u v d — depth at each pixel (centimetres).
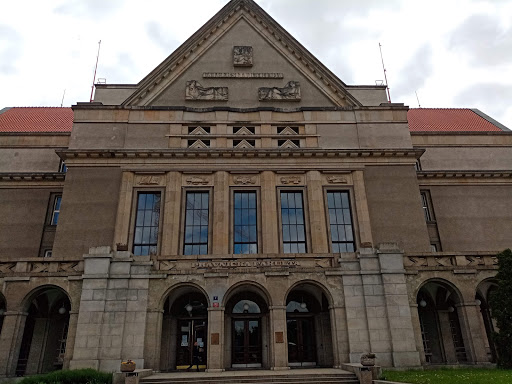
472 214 3609
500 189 3712
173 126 3350
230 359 2491
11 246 3319
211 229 3020
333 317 2298
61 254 2909
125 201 3064
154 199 3128
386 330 2264
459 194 3678
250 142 3375
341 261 2395
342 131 3422
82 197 3073
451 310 2684
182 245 2978
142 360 2133
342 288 2350
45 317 2627
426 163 3841
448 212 3606
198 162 3216
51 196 3509
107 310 2225
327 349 2533
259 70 3653
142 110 3388
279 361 2189
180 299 2605
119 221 2998
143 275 2305
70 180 3119
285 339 2233
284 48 3731
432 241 3512
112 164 3175
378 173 3284
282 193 3209
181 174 3183
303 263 2406
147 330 2212
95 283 2266
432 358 2634
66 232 2969
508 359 2150
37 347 2558
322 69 3638
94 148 3231
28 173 3500
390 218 3148
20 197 3481
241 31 3794
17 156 3669
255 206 3152
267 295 2317
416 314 2330
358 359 2208
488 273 2453
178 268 2359
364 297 2327
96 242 2948
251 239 3041
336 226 3131
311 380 1898
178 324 2572
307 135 3388
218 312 2255
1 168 3612
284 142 3391
